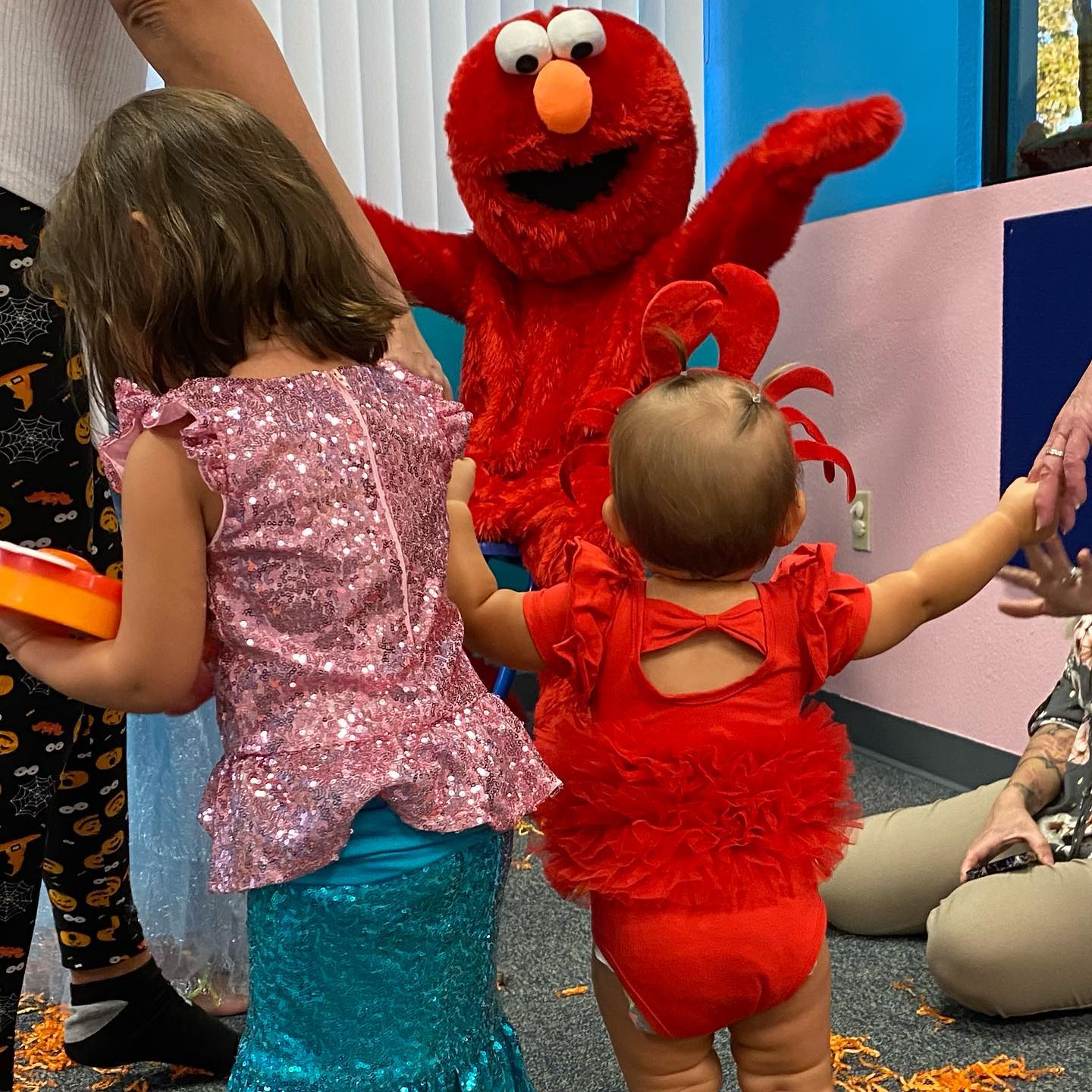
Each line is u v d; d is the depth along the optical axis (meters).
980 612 1.87
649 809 0.88
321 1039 0.74
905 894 1.43
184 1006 1.16
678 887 0.86
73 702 0.87
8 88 0.82
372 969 0.73
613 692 0.92
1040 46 1.70
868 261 2.03
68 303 0.81
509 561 1.89
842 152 1.74
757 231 1.85
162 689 0.73
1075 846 1.31
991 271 1.78
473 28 2.23
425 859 0.73
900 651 2.05
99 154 0.75
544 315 1.98
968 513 1.87
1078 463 1.03
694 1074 0.93
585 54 1.83
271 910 0.73
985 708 1.88
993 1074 1.15
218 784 0.73
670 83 1.87
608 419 1.12
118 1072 1.20
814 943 0.88
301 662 0.72
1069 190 1.65
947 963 1.23
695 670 0.90
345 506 0.74
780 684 0.91
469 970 0.78
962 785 1.93
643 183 1.86
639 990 0.89
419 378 0.88
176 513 0.71
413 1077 0.75
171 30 0.85
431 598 0.80
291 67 2.14
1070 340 1.66
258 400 0.73
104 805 1.06
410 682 0.75
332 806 0.69
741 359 1.05
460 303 2.06
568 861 0.91
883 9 1.97
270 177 0.75
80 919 1.08
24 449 0.83
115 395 0.73
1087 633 1.39
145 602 0.71
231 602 0.73
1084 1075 1.15
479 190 1.91
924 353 1.92
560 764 0.92
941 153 1.88
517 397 1.97
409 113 2.21
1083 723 1.36
